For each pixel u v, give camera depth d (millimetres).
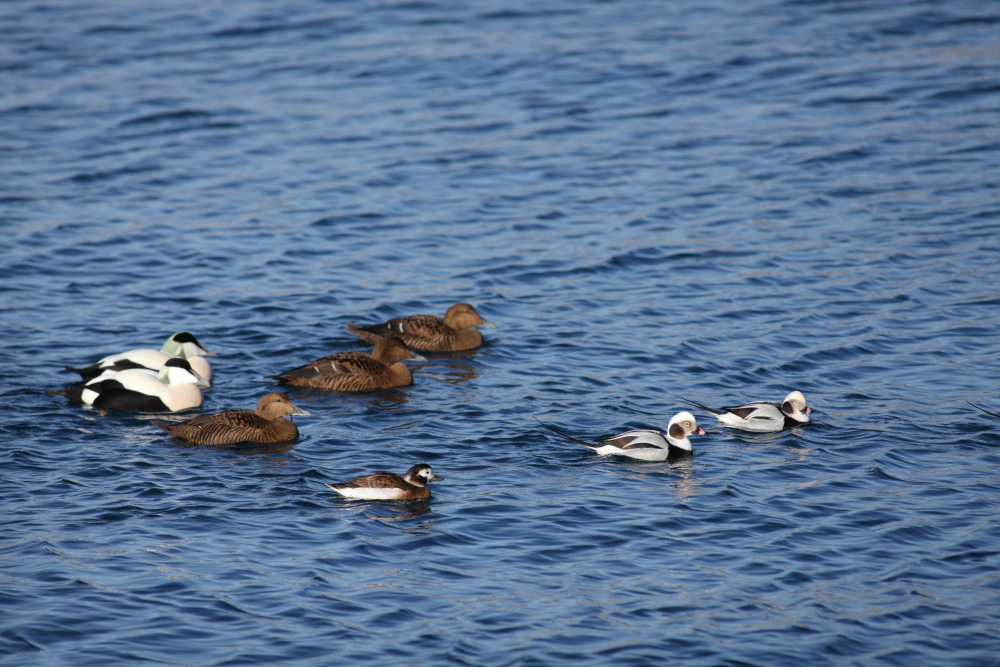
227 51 38500
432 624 11461
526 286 22891
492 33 39938
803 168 28594
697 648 11086
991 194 26484
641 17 41312
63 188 27922
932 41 37375
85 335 20469
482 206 26953
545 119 32406
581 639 11219
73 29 40781
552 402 17719
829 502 14188
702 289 22406
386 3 43562
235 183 28484
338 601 11859
